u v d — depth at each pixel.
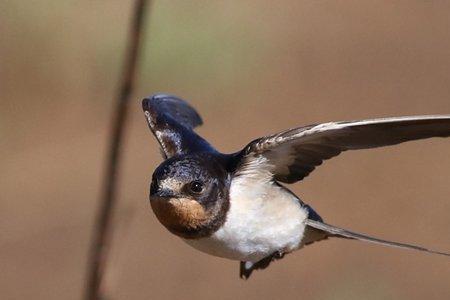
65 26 17.98
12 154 16.88
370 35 19.11
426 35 19.23
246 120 17.48
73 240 15.12
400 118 6.71
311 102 17.94
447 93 18.22
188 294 14.51
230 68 17.59
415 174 16.31
